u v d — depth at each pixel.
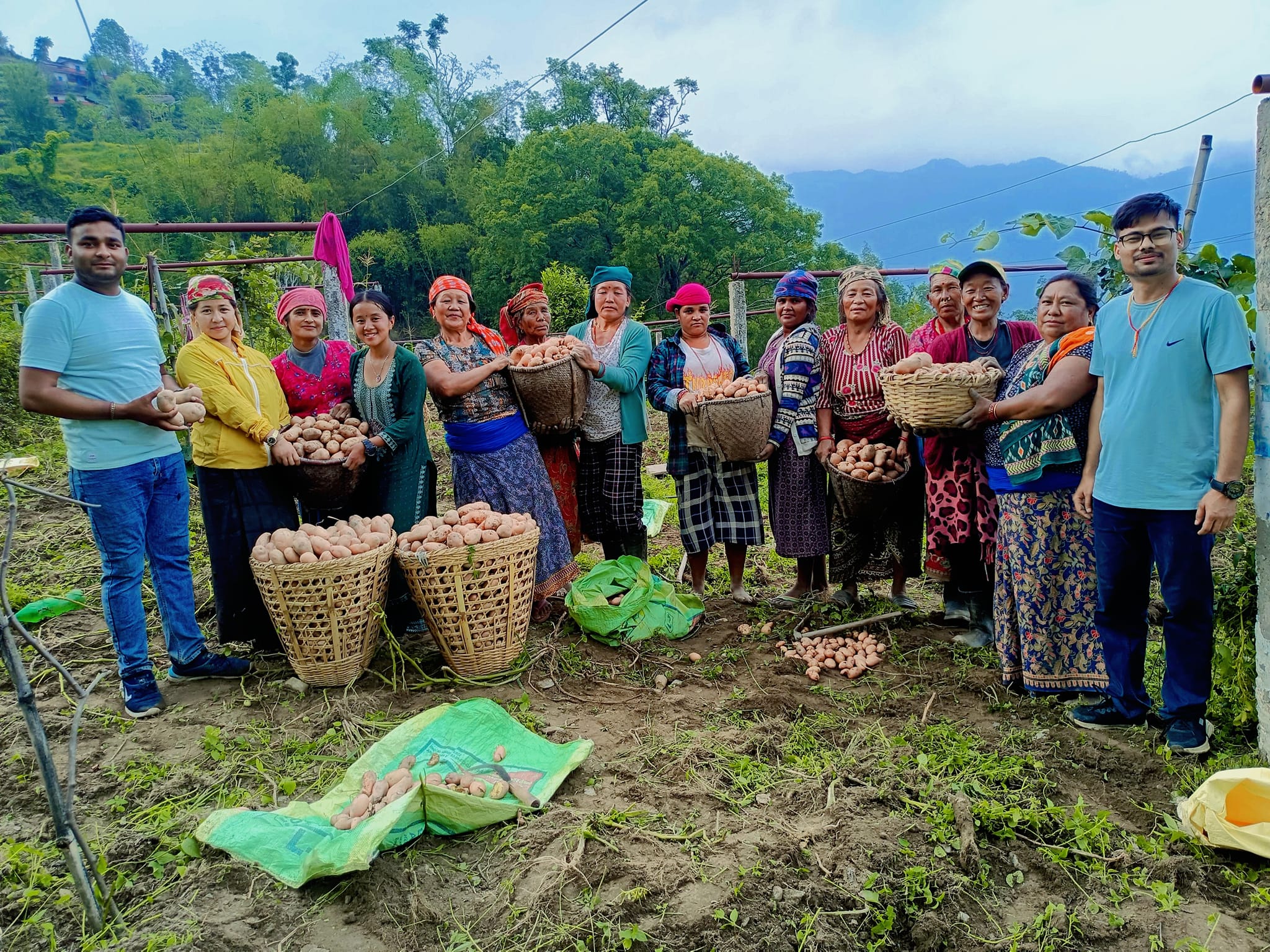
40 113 80.81
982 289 4.25
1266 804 2.92
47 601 5.19
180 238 50.88
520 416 4.81
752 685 4.34
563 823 3.06
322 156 57.84
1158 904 2.74
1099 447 3.67
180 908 2.73
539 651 4.57
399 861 2.93
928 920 2.66
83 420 3.71
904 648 4.71
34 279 19.22
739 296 12.16
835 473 4.66
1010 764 3.45
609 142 44.28
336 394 4.61
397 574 4.70
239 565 4.34
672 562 6.48
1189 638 3.42
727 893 2.70
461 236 52.72
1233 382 3.09
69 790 2.53
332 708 3.94
